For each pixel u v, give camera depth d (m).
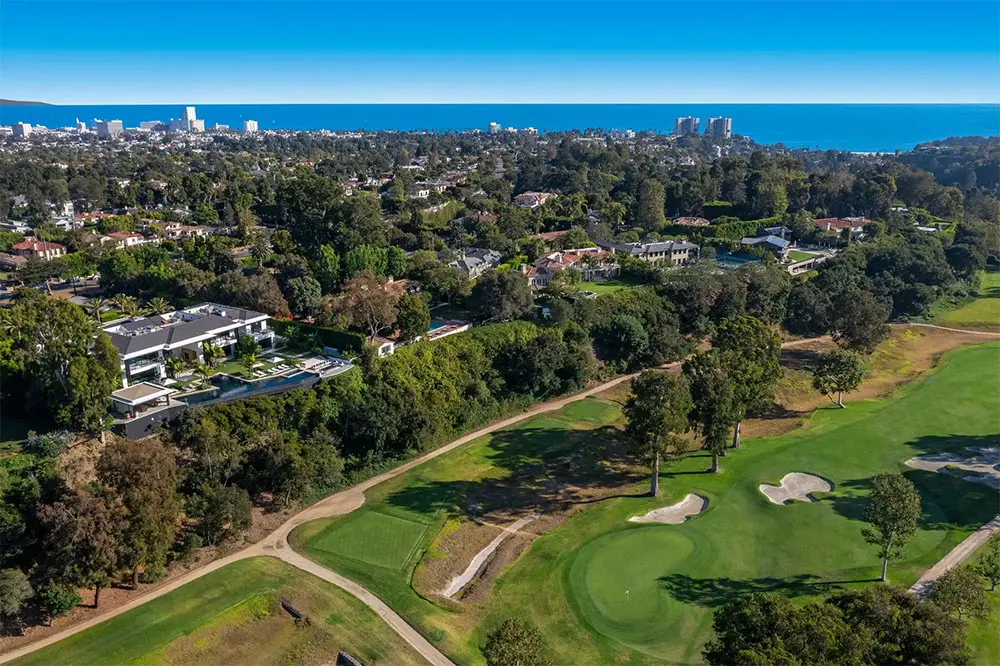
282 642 52.72
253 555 64.31
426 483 78.69
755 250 172.00
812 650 34.75
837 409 96.44
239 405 75.69
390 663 50.31
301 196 141.38
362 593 58.75
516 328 107.75
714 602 55.41
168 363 87.19
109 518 53.50
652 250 164.25
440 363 96.69
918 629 37.59
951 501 69.88
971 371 110.00
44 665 49.50
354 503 74.38
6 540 55.22
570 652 50.59
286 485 71.25
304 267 120.75
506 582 59.72
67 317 72.25
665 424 69.81
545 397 103.56
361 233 135.62
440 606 56.84
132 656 50.72
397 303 100.56
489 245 164.12
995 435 85.81
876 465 78.56
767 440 86.69
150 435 71.31
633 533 66.12
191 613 55.34
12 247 158.75
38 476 60.22
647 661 49.38
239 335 98.25
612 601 56.16
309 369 88.56
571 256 151.62
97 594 55.84
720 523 67.38
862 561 59.97
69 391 66.56
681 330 126.50
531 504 74.19
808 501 71.12
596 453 85.81
